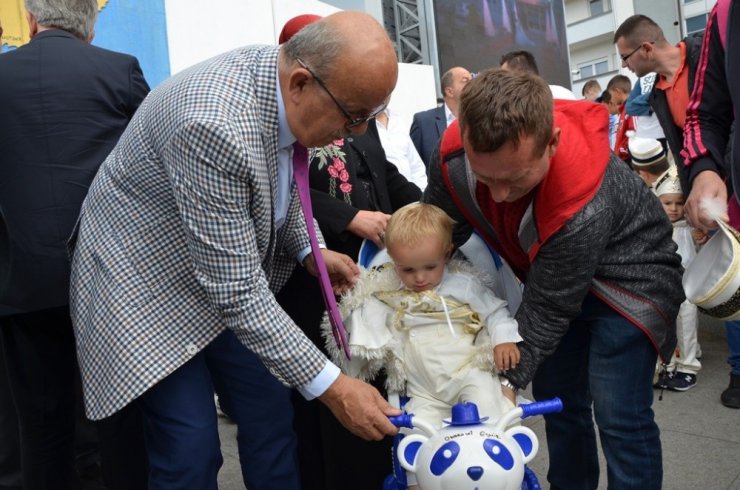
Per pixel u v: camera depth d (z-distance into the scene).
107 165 1.54
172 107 1.34
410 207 1.71
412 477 1.48
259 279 1.38
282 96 1.38
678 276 1.75
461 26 8.12
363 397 1.41
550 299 1.57
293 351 1.38
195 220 1.31
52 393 1.97
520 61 3.73
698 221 1.75
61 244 1.81
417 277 1.68
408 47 8.00
